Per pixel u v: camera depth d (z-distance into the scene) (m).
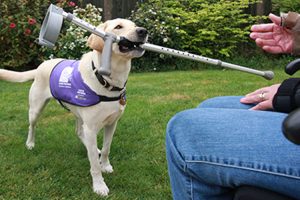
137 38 2.17
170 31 7.83
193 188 1.16
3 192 2.46
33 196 2.41
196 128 1.15
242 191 1.07
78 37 7.03
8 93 5.23
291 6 8.40
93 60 2.39
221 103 1.75
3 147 3.22
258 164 1.02
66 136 3.48
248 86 5.53
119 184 2.61
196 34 8.12
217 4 8.17
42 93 2.98
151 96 4.96
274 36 1.66
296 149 1.01
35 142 3.35
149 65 7.62
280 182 1.00
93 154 2.50
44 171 2.77
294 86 1.35
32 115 3.10
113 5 8.34
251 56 8.59
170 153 1.22
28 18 6.91
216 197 1.16
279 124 1.10
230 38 8.27
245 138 1.07
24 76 3.10
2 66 7.05
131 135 3.49
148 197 2.42
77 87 2.46
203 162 1.09
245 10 8.76
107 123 2.59
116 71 2.35
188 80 6.09
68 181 2.63
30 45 7.05
